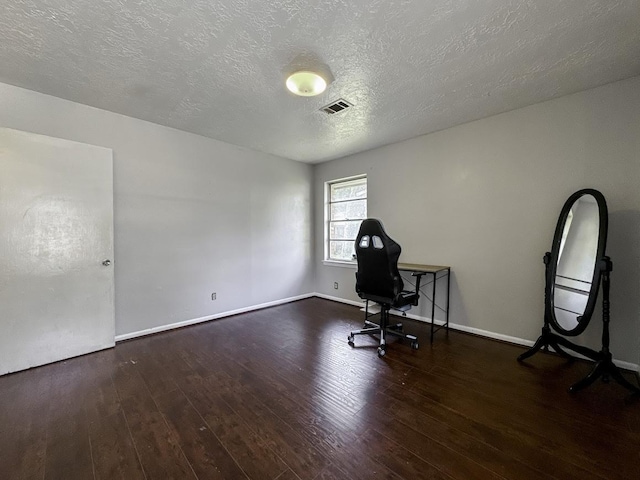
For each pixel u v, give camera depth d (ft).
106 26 5.20
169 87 7.43
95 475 4.10
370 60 6.22
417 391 6.28
